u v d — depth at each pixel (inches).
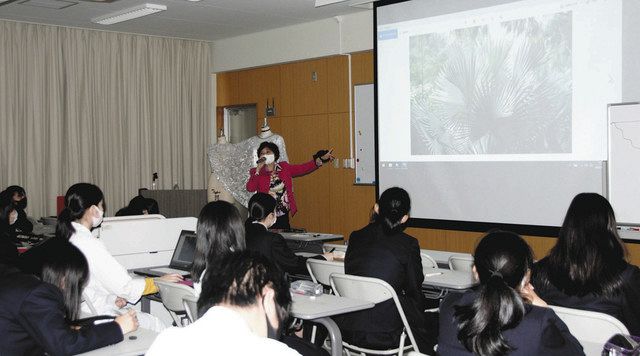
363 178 295.3
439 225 217.8
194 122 355.3
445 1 213.2
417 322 128.0
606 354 74.5
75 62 313.0
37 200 303.1
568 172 186.1
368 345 129.2
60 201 286.4
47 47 304.8
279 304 56.0
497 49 200.8
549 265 104.4
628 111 173.8
